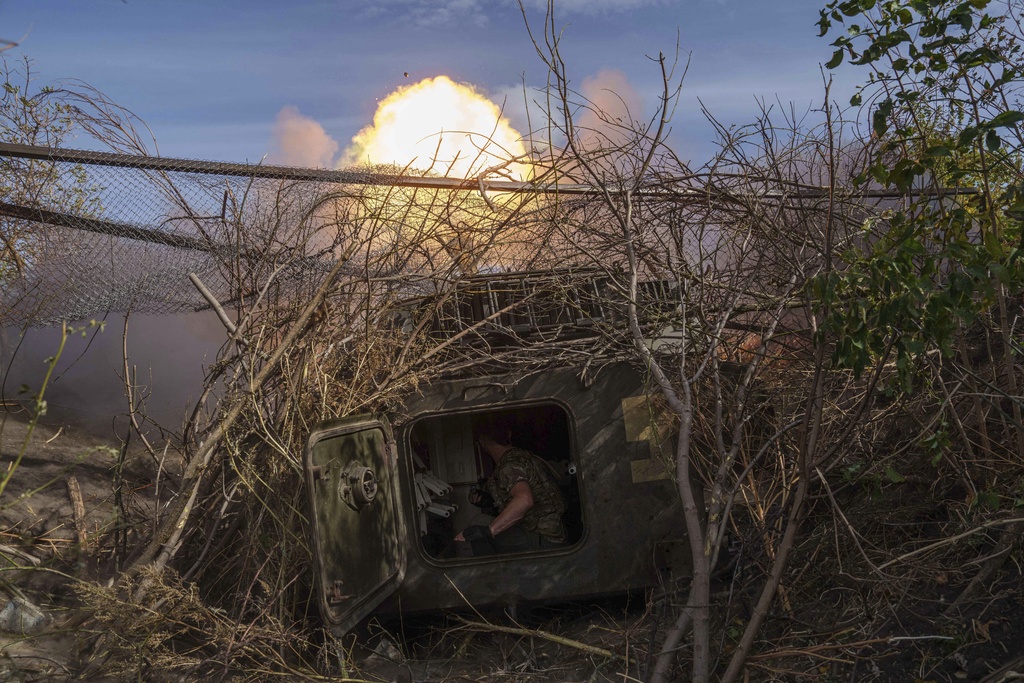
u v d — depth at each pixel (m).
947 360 4.33
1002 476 4.05
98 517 4.69
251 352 4.17
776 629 3.78
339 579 3.57
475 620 4.31
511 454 4.65
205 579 4.20
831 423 4.37
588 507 4.18
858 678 3.43
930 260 3.27
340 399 4.31
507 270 4.92
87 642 3.76
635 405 4.22
